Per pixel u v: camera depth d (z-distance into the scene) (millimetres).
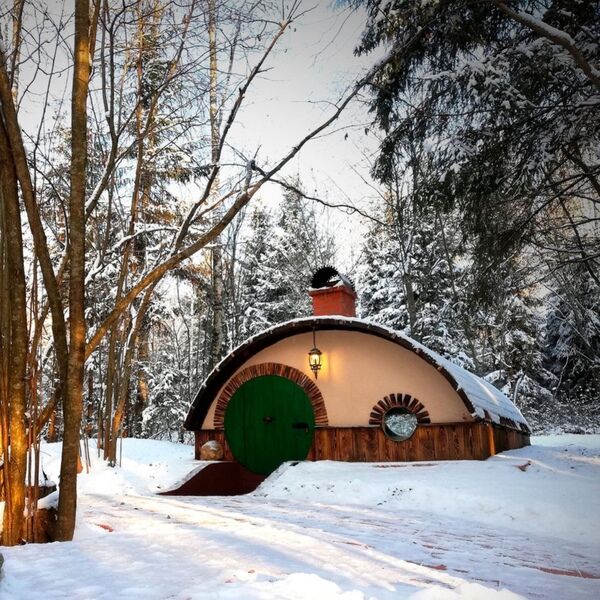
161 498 9633
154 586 3441
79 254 5484
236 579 3570
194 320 32844
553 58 8578
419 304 27297
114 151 7832
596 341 27438
